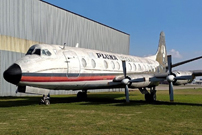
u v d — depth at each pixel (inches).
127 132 282.4
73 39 1221.7
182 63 814.5
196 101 706.8
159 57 1047.6
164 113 432.1
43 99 575.8
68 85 595.5
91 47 1348.4
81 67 614.5
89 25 1332.4
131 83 618.8
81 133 276.5
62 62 570.9
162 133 278.1
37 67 522.3
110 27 1505.9
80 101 701.9
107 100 746.2
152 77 642.8
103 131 286.7
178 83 610.5
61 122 341.4
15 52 939.3
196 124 329.7
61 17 1149.7
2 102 652.7
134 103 631.8
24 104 589.9
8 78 489.7
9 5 917.8
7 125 319.3
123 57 807.7
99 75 666.8
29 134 270.4
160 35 1063.6
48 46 578.6
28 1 991.6
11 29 924.0
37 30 1031.0
